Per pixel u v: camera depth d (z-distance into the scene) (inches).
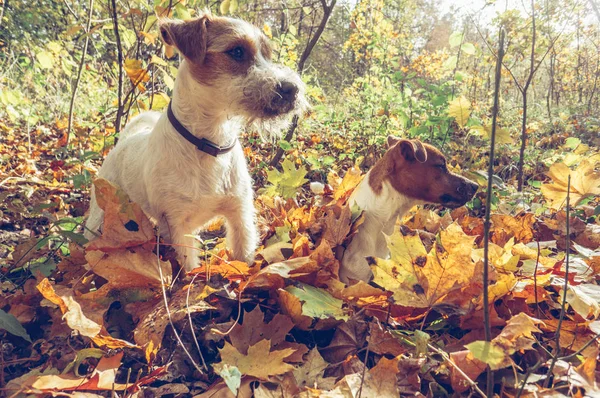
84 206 45.0
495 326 24.1
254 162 62.5
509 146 64.6
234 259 31.3
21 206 40.1
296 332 25.7
